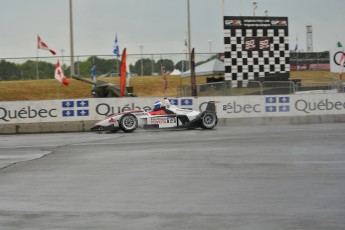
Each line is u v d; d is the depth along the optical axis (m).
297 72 39.88
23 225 6.16
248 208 6.74
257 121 24.09
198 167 10.40
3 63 33.91
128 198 7.57
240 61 29.78
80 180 9.21
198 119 20.84
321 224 5.88
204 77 40.00
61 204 7.27
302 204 6.89
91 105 23.31
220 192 7.85
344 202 6.96
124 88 26.84
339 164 10.33
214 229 5.78
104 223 6.15
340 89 28.17
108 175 9.70
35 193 8.12
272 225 5.88
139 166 10.77
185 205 7.02
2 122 23.02
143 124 20.47
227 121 23.89
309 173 9.34
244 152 12.62
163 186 8.46
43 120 23.12
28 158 12.62
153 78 38.19
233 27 29.58
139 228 5.89
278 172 9.55
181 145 14.66
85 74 34.84
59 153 13.57
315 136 16.39
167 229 5.82
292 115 24.36
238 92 26.56
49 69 34.50
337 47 29.62
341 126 21.31
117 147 14.68
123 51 26.66
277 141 15.06
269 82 26.39
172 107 20.81
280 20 30.03
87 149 14.37
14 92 34.41
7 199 7.71
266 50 29.98
